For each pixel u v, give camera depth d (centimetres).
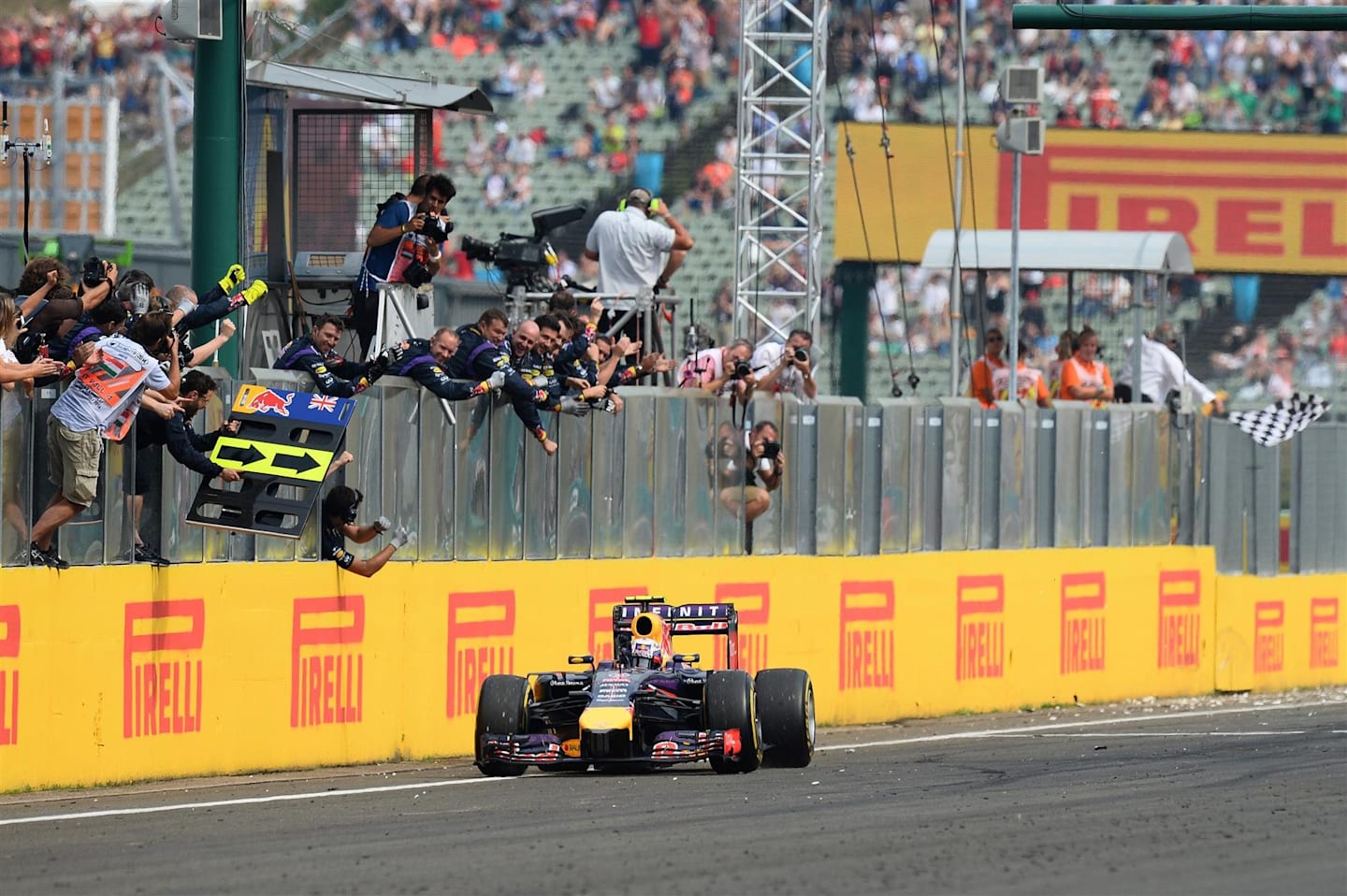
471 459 5222
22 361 4391
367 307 5659
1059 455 6775
